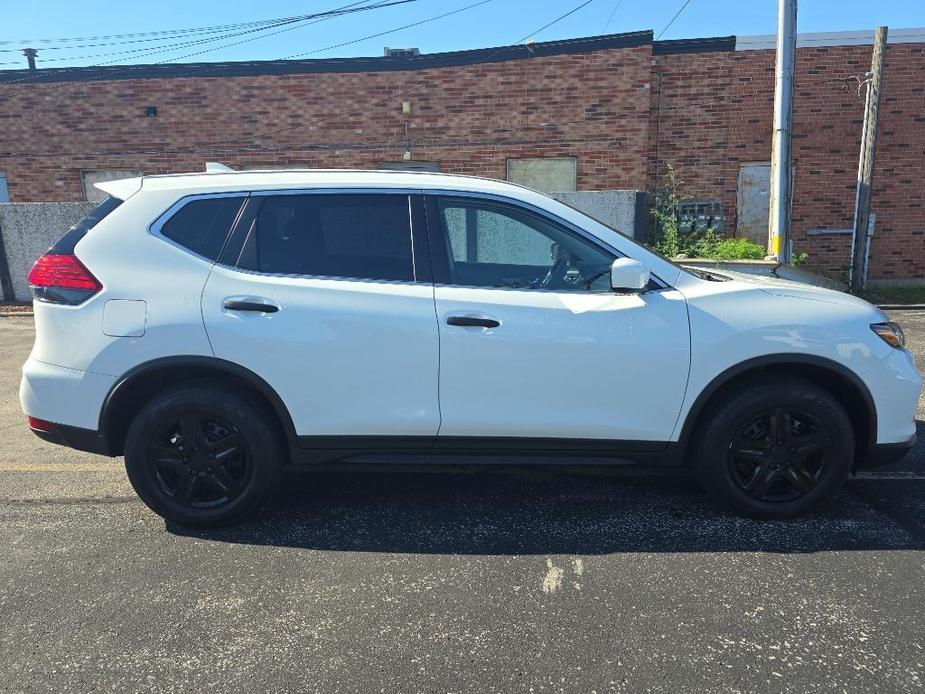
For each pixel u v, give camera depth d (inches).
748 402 135.3
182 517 139.1
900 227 510.3
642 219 418.0
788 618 109.7
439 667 98.8
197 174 142.9
